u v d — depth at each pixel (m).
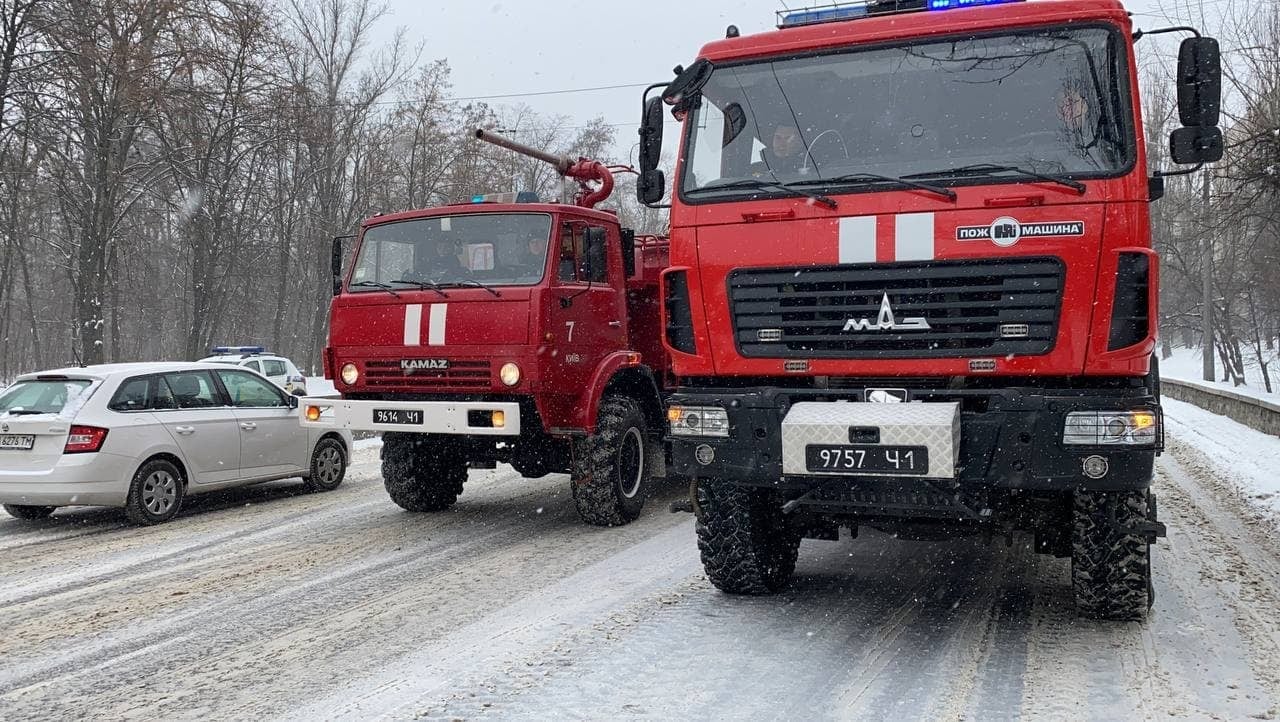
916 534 5.51
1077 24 5.07
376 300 8.70
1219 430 18.73
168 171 32.34
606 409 8.90
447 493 9.84
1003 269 4.82
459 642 5.27
